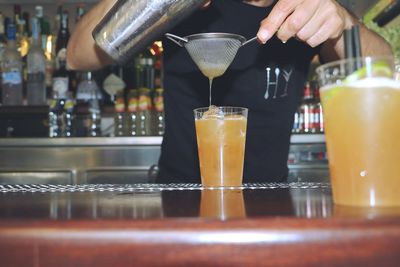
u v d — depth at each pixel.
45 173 2.00
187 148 1.30
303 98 2.18
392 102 0.41
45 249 0.33
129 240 0.33
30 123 2.13
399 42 2.24
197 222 0.33
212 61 0.82
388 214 0.35
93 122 2.23
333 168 0.44
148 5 0.76
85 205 0.45
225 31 1.26
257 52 1.27
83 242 0.33
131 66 2.29
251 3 1.27
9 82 2.21
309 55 1.32
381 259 0.32
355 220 0.33
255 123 1.29
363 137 0.41
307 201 0.46
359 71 0.42
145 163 1.98
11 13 2.49
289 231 0.32
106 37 0.83
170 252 0.33
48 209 0.41
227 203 0.45
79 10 2.33
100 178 1.99
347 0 2.19
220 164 0.70
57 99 2.18
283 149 1.33
